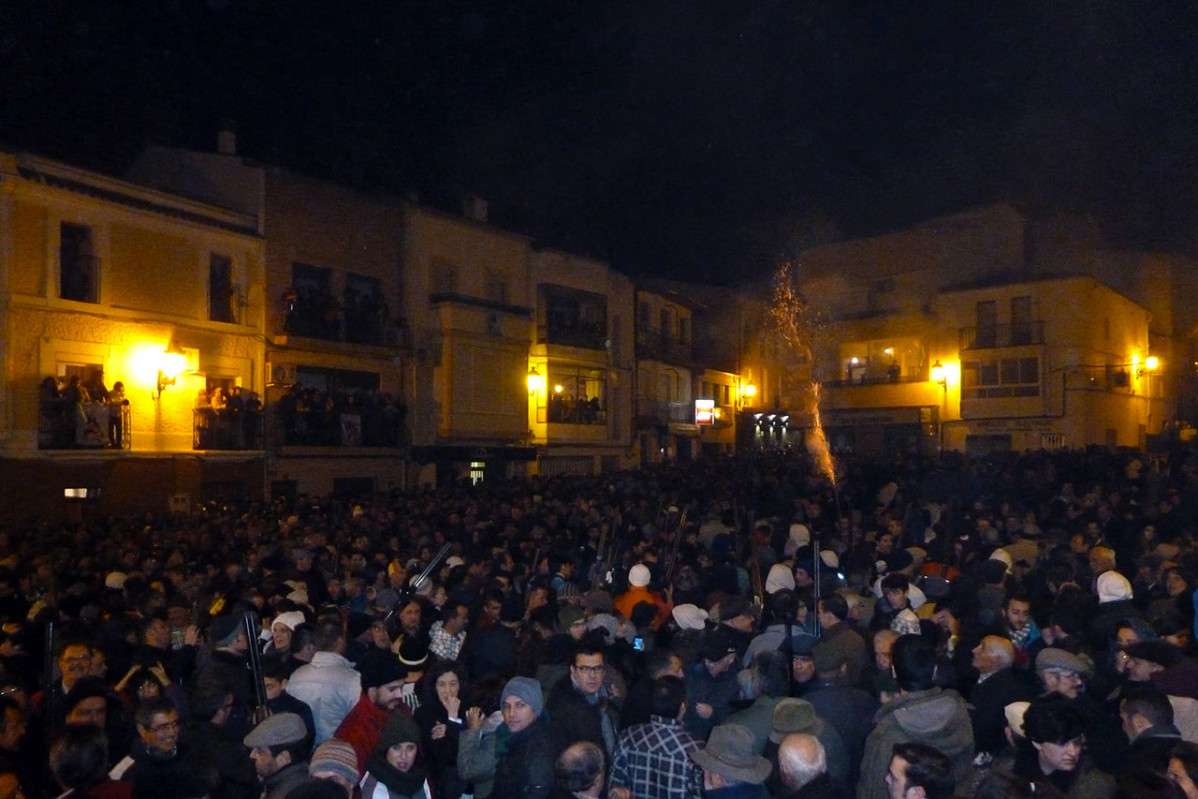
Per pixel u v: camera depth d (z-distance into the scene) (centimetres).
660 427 3703
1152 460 2241
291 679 538
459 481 2555
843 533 1259
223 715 507
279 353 2358
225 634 607
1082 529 1115
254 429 2231
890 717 443
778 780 457
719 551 1027
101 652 609
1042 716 395
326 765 407
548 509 1545
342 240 2562
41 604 828
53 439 1812
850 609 749
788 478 2069
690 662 613
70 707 491
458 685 546
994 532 1110
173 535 1384
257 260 2317
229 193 2369
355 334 2538
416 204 2762
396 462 2639
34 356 1817
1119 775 385
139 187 2048
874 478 2014
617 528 1300
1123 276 4088
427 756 532
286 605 721
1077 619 628
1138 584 878
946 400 3859
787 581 828
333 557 1141
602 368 3409
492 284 3034
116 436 1906
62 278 1892
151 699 448
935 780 363
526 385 3036
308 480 2394
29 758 489
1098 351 3616
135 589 898
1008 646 519
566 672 554
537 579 892
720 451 4125
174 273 2112
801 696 542
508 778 450
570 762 400
